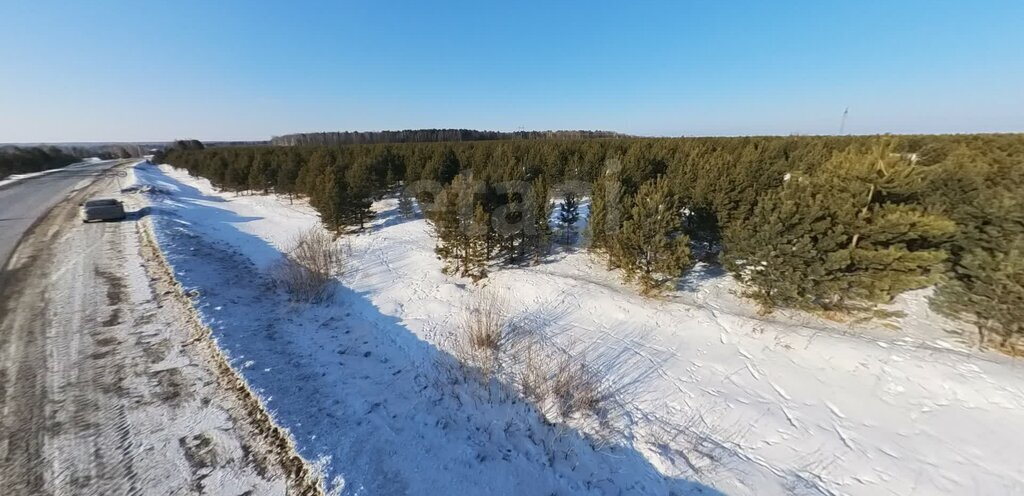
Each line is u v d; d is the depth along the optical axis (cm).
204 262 1530
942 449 640
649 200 1121
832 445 675
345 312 1234
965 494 571
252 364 831
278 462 589
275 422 660
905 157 874
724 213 1201
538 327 1117
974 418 677
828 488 605
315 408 718
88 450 598
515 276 1409
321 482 544
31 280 1266
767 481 619
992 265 739
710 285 1197
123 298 1138
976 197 895
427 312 1231
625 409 791
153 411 687
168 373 798
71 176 4628
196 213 2712
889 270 835
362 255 1783
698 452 675
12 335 929
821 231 888
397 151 3506
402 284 1449
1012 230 759
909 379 769
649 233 1123
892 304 999
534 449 677
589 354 980
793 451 672
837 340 884
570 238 1666
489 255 1530
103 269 1368
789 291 924
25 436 623
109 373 791
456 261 1564
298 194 3275
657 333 1038
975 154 1505
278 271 1524
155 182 4097
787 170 1725
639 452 682
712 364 903
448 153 2584
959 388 728
